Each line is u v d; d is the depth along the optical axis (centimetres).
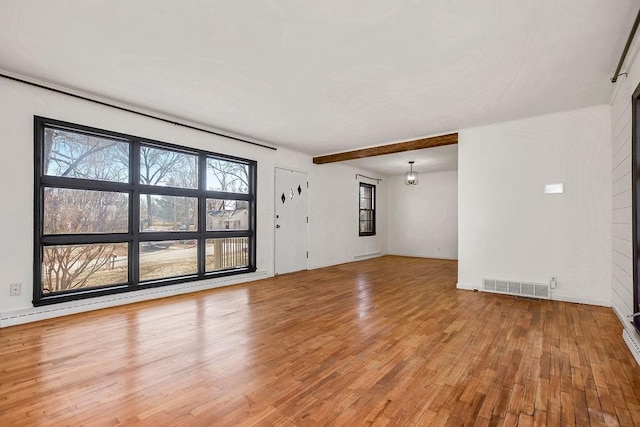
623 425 164
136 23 235
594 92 355
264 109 413
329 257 742
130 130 405
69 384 205
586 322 330
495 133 467
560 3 207
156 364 234
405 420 169
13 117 321
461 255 493
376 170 874
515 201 452
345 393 195
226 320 337
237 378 214
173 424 165
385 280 563
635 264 278
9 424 164
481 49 264
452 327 316
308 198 688
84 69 310
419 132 518
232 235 536
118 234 401
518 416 172
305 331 304
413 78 319
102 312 362
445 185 875
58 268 360
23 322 320
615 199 367
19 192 325
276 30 241
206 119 459
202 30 243
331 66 297
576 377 215
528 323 328
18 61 296
